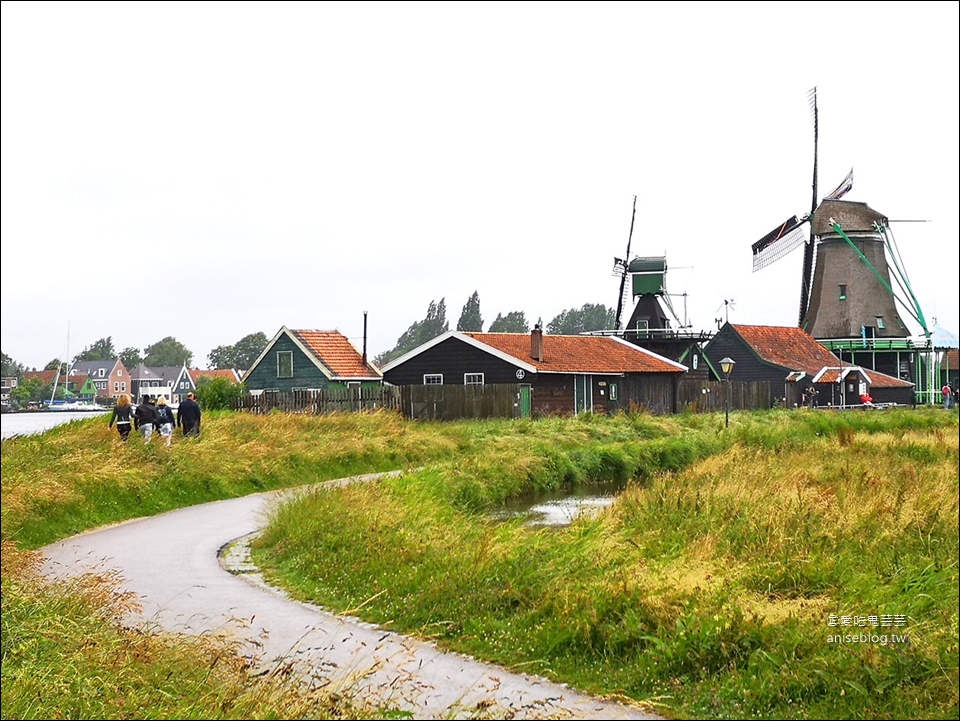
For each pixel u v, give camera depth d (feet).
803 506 51.65
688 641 31.94
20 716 25.26
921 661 29.71
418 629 36.27
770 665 30.30
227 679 27.35
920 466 74.33
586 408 155.12
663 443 102.47
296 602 41.19
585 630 33.83
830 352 226.58
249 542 55.36
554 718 26.76
